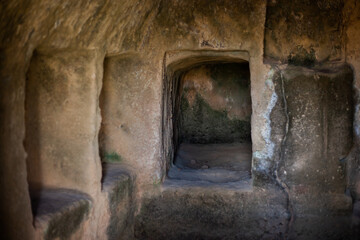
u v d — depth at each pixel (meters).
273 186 3.16
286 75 3.05
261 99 3.10
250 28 3.04
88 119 2.48
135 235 3.33
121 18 2.64
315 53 3.06
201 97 4.93
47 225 1.98
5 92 1.71
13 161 1.78
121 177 2.97
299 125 3.07
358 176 3.06
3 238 1.72
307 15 3.04
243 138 4.94
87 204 2.40
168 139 3.65
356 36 3.00
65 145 2.51
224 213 3.23
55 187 2.54
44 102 2.51
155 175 3.27
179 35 3.11
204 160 4.38
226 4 3.04
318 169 3.09
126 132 3.26
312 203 3.12
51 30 2.03
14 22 1.69
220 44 3.09
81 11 2.16
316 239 3.14
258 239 3.20
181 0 3.06
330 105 3.04
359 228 3.06
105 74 3.24
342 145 3.06
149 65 3.18
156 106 3.20
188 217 3.28
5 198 1.73
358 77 3.01
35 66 2.48
